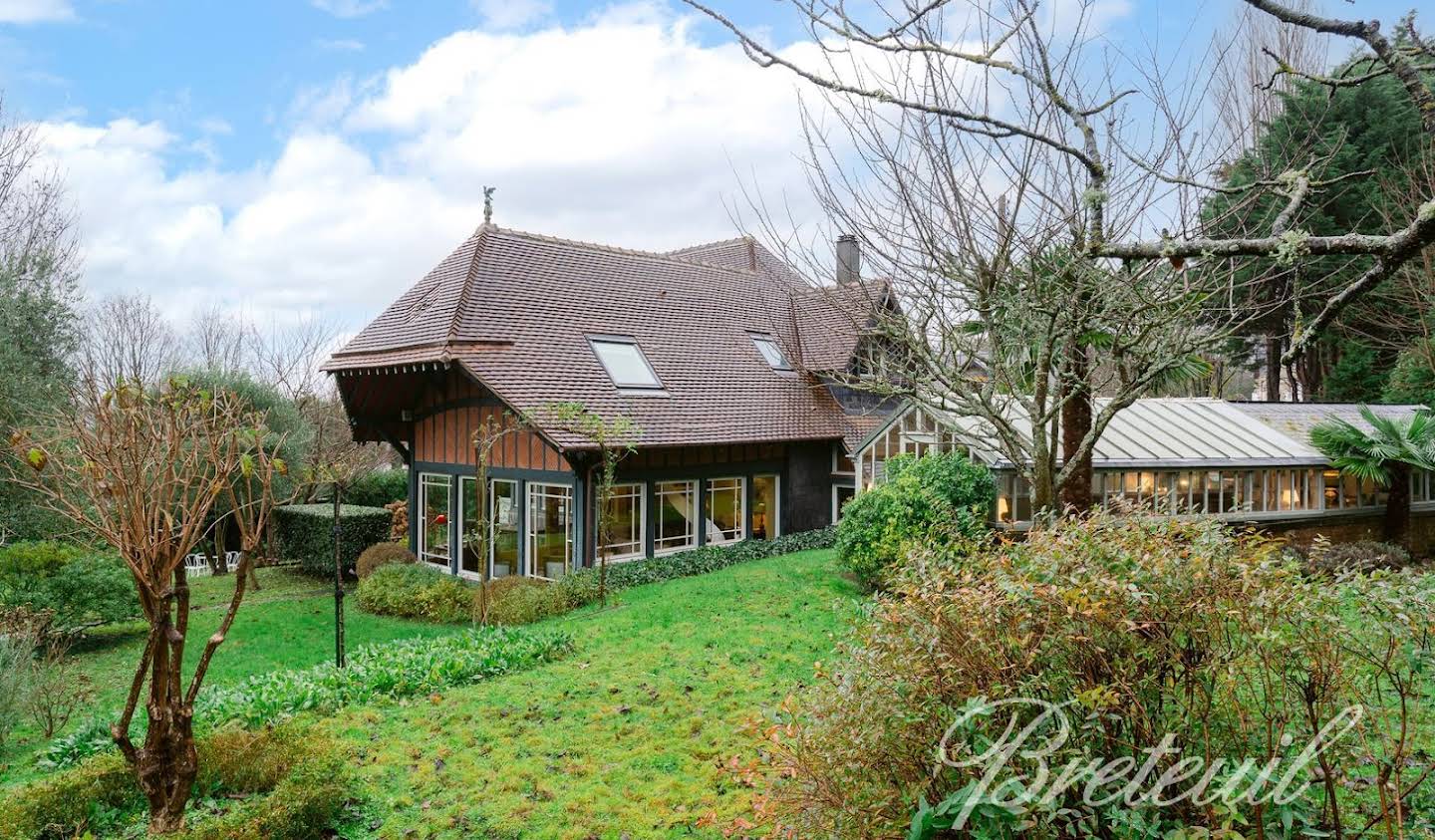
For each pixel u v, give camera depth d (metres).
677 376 17.06
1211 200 5.68
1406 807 3.32
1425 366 17.11
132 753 4.80
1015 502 11.52
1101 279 6.04
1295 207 2.59
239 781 5.49
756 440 16.58
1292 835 3.12
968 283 6.07
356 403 17.23
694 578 13.45
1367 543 11.91
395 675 7.81
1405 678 3.69
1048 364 6.52
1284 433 13.53
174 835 4.50
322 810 4.94
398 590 13.96
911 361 7.96
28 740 7.96
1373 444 12.26
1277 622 3.07
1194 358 7.85
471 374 14.30
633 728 6.45
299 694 7.38
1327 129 14.26
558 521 14.94
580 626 10.24
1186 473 12.10
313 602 15.17
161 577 4.78
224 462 5.02
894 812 3.26
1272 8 2.44
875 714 3.26
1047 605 3.20
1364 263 12.94
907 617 3.51
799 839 3.35
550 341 16.02
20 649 8.33
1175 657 3.22
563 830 4.90
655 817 5.02
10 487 13.09
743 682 7.43
